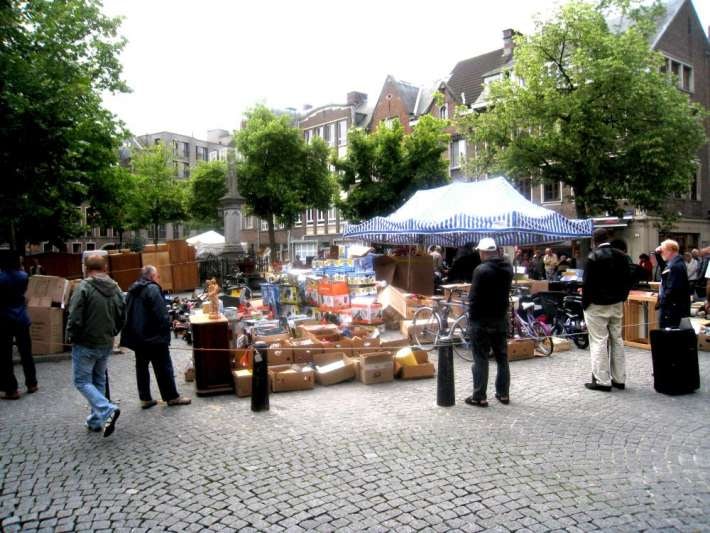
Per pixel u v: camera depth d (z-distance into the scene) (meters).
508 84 19.20
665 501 4.11
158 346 6.59
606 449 5.13
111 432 5.47
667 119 17.20
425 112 36.38
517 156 18.92
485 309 6.42
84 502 4.21
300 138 29.50
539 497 4.19
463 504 4.09
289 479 4.56
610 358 7.29
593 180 17.69
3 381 7.03
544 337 9.47
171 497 4.27
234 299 13.04
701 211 28.44
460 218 11.36
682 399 6.73
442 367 6.50
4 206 10.24
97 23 17.05
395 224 12.90
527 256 25.27
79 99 13.04
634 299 10.25
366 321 10.73
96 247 60.47
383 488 4.36
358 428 5.77
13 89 10.34
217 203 33.25
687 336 6.96
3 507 4.13
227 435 5.63
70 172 11.12
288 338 9.17
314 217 47.38
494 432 5.60
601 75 16.97
